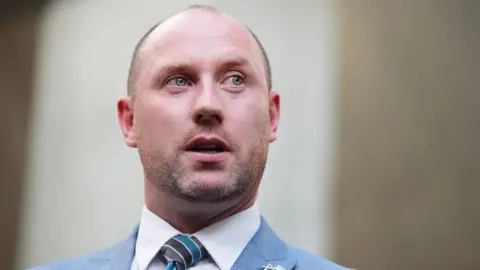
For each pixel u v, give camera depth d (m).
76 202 9.46
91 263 3.29
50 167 9.69
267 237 3.24
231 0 9.49
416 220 9.43
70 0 10.09
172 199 3.13
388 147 9.51
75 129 9.68
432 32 9.95
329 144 9.16
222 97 3.13
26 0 10.20
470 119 9.77
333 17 9.56
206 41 3.21
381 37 9.73
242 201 3.21
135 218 9.23
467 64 9.91
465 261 9.40
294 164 9.09
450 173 9.63
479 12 10.03
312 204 8.98
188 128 3.06
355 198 9.18
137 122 3.26
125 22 9.78
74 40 9.95
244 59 3.21
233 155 3.07
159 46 3.26
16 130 9.89
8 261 9.52
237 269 3.08
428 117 9.74
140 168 9.36
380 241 9.19
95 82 9.77
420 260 9.36
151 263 3.16
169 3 9.64
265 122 3.22
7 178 9.80
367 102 9.48
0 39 10.21
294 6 9.54
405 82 9.75
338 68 9.44
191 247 3.12
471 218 9.52
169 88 3.16
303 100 9.30
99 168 9.51
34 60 10.04
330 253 8.82
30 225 9.55
